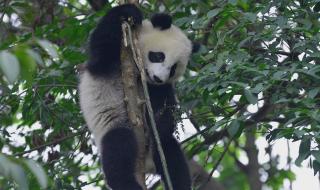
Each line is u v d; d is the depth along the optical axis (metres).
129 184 10.25
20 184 5.23
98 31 10.73
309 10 11.01
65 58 11.73
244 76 10.14
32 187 10.23
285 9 10.74
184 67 11.54
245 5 11.75
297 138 8.91
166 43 11.20
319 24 10.94
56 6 15.08
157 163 11.84
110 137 10.70
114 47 10.77
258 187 16.92
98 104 11.05
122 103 10.97
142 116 9.89
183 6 12.89
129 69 9.66
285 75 9.67
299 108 9.26
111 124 10.97
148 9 13.82
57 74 11.38
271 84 9.62
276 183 16.06
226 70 10.06
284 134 8.80
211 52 11.60
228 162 21.52
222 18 10.96
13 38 13.13
